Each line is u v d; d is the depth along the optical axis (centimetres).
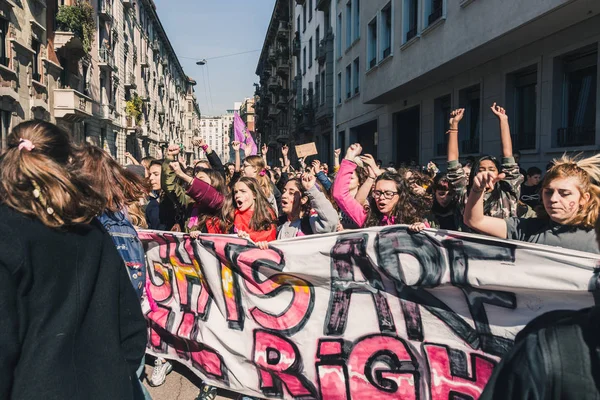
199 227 409
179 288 371
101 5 2777
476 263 245
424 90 1442
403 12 1360
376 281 282
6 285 134
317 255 301
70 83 2180
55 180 146
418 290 267
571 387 96
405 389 273
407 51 1334
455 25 1052
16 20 1619
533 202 683
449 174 370
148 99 4384
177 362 409
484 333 246
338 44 2439
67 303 149
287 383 314
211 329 347
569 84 887
